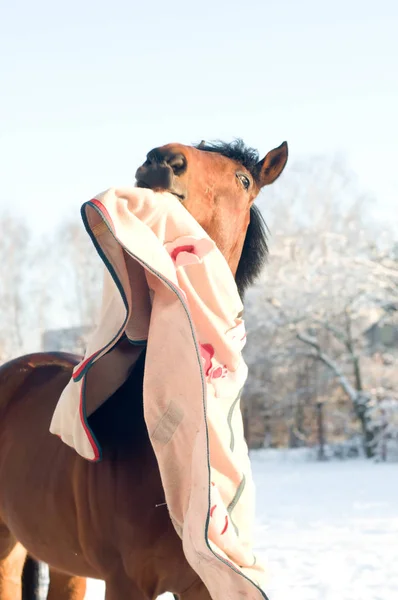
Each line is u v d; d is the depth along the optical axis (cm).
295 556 739
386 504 1163
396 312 2741
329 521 988
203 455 231
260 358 2917
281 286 2764
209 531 237
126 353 278
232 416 261
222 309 262
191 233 262
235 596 229
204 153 298
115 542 270
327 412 3050
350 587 596
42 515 305
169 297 251
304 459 2733
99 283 4028
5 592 378
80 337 3778
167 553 265
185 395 244
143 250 241
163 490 265
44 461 312
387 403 2614
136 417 275
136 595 268
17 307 4238
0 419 367
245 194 305
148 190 262
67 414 280
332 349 3033
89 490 277
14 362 392
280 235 2825
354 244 2798
